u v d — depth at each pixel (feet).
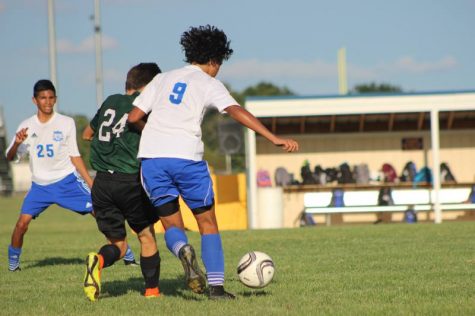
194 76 53.26
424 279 65.98
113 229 57.67
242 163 436.35
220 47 54.44
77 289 64.59
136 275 74.79
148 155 52.42
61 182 81.56
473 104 172.45
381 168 189.26
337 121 188.14
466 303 51.98
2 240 139.74
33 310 53.01
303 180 185.57
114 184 56.18
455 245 99.60
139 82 58.65
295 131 189.26
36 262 93.15
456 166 189.78
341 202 182.60
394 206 179.11
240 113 51.60
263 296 56.34
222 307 51.19
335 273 71.82
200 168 52.44
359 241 110.63
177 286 64.13
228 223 178.40
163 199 52.85
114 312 50.90
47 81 81.46
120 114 56.70
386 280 65.67
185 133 52.29
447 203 181.78
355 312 48.83
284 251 97.66
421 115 186.70
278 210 174.19
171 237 51.70
